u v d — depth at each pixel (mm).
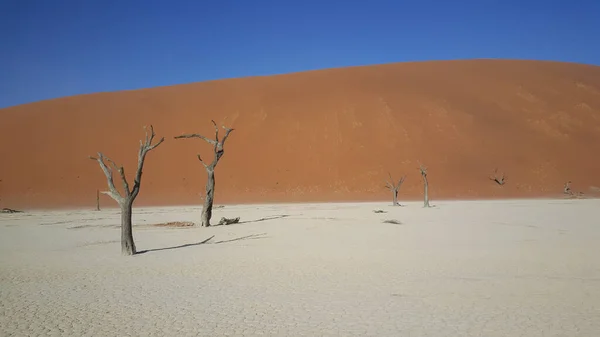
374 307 8094
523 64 101688
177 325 7285
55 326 7320
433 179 66062
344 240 18141
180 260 13773
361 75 94625
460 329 6828
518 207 40094
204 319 7582
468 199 61188
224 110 83750
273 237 19625
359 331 6809
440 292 9156
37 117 83250
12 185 65375
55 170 69250
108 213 42312
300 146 73750
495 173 67375
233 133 77750
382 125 75750
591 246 15734
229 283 10375
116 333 6941
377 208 41375
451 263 12570
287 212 37188
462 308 7941
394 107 79562
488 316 7465
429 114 78312
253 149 74000
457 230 21484
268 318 7566
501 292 9109
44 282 10758
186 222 28266
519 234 19625
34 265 13211
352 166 69062
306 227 23594
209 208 25234
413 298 8695
